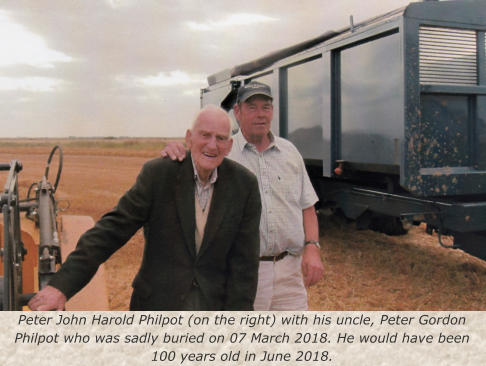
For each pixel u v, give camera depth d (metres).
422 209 4.76
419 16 4.38
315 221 2.81
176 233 1.97
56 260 2.92
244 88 2.59
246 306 2.10
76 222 4.00
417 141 4.41
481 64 4.72
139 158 25.33
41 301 1.79
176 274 1.99
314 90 5.94
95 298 2.79
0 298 1.99
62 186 12.80
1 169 2.39
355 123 5.18
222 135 1.90
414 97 4.38
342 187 6.31
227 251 2.05
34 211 3.68
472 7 4.60
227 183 2.01
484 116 4.74
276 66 6.72
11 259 1.93
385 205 5.35
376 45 4.78
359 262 5.72
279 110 6.74
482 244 4.56
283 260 2.66
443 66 4.57
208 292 2.02
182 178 1.95
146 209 1.95
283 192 2.61
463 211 4.32
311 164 6.44
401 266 5.52
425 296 4.50
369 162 4.95
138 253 5.99
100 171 17.59
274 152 2.65
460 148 4.67
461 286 4.78
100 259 1.93
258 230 2.13
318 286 4.89
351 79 5.23
